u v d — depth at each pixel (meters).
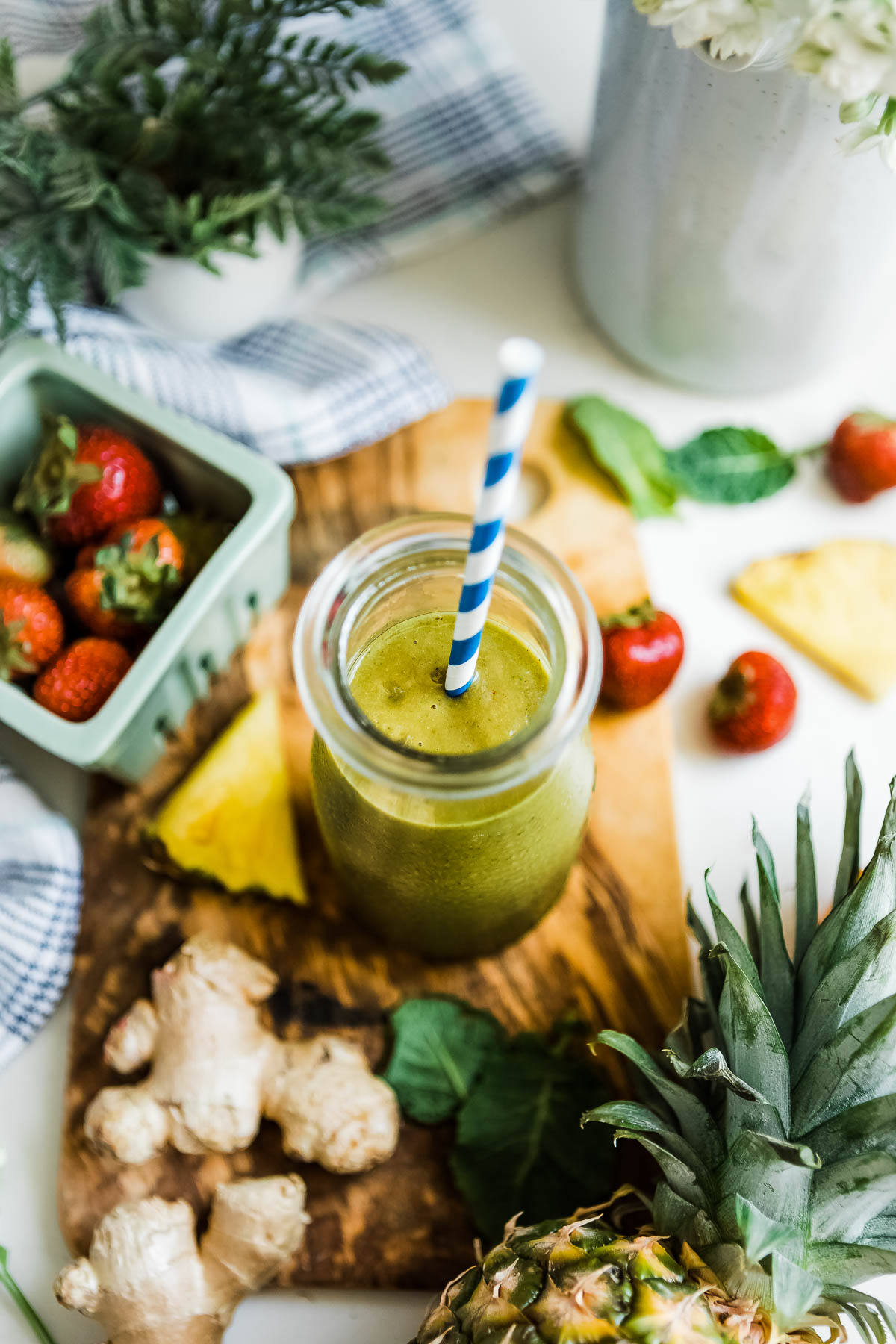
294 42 0.85
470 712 0.65
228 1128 0.76
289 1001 0.83
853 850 0.71
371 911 0.77
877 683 0.91
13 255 0.82
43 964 0.82
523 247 1.07
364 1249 0.76
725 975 0.67
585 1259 0.63
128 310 0.97
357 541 0.64
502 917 0.74
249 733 0.88
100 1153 0.78
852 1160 0.59
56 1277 0.74
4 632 0.80
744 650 0.93
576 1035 0.81
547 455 0.98
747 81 0.69
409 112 1.02
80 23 0.94
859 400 1.01
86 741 0.73
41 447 0.86
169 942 0.84
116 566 0.79
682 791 0.89
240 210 0.83
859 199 0.76
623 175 0.84
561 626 0.62
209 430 0.85
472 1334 0.63
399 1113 0.79
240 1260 0.74
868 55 0.56
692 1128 0.68
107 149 0.86
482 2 1.11
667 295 0.91
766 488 0.97
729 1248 0.63
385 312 1.05
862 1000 0.63
